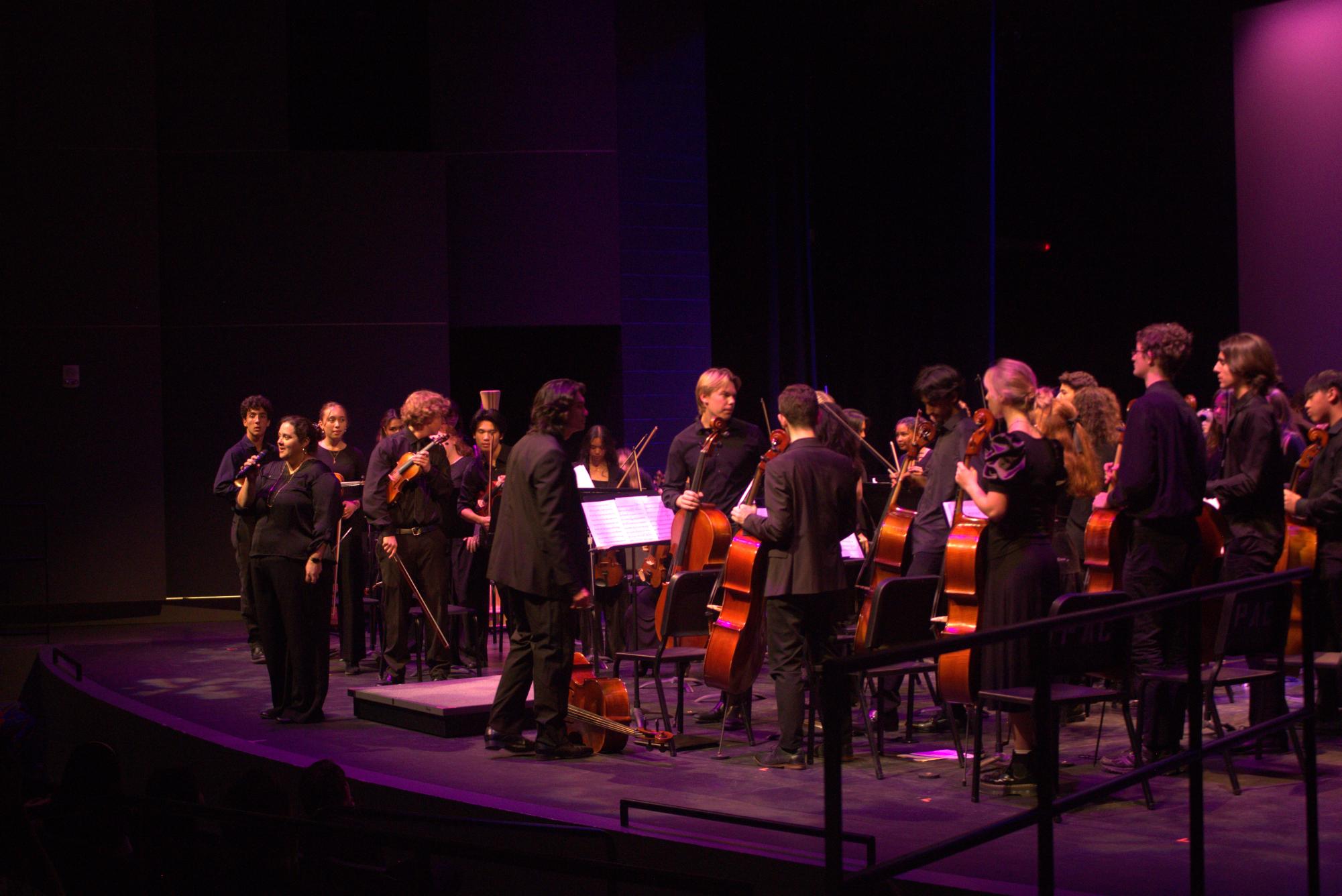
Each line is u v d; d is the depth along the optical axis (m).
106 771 4.28
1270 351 6.43
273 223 13.27
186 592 13.12
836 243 15.06
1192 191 14.80
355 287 13.35
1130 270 15.81
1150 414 5.93
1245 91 13.78
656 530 8.14
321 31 14.20
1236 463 6.41
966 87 14.03
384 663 9.63
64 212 12.90
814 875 4.67
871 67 14.59
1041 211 16.56
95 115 12.98
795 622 6.36
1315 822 4.47
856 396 15.16
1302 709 4.62
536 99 13.66
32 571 12.74
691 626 6.89
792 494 6.21
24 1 12.83
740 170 14.27
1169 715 6.05
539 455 6.54
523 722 7.23
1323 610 6.82
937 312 14.49
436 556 8.83
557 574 6.50
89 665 9.98
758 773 6.25
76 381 12.89
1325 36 13.11
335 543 7.81
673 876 2.96
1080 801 3.63
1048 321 16.81
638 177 13.90
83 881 4.23
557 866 3.05
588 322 13.73
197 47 13.21
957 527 5.97
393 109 14.38
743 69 14.20
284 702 7.80
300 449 7.70
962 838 3.23
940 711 7.21
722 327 14.47
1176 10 14.47
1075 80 15.74
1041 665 3.54
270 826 3.46
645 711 8.02
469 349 14.31
